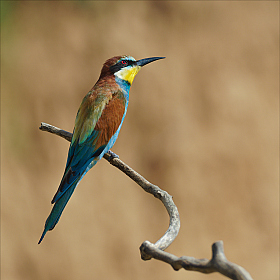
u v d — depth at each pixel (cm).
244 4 2000
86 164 615
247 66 1794
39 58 1748
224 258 259
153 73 1698
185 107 1642
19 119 1567
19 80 1678
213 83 1714
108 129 633
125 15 1891
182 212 1411
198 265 270
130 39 1825
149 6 1933
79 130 621
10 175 1389
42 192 1398
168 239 375
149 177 1497
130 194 1416
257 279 1295
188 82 1706
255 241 1369
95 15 1888
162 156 1527
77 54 1781
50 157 1491
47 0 1903
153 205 1405
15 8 1820
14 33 1794
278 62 1812
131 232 1340
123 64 685
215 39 1862
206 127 1605
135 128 1577
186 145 1545
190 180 1480
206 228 1380
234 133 1591
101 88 656
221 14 1952
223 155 1534
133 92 1639
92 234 1311
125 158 1512
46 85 1675
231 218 1406
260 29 1909
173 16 1916
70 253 1264
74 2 1898
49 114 1608
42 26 1839
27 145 1502
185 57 1783
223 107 1656
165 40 1836
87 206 1359
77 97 1675
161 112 1612
